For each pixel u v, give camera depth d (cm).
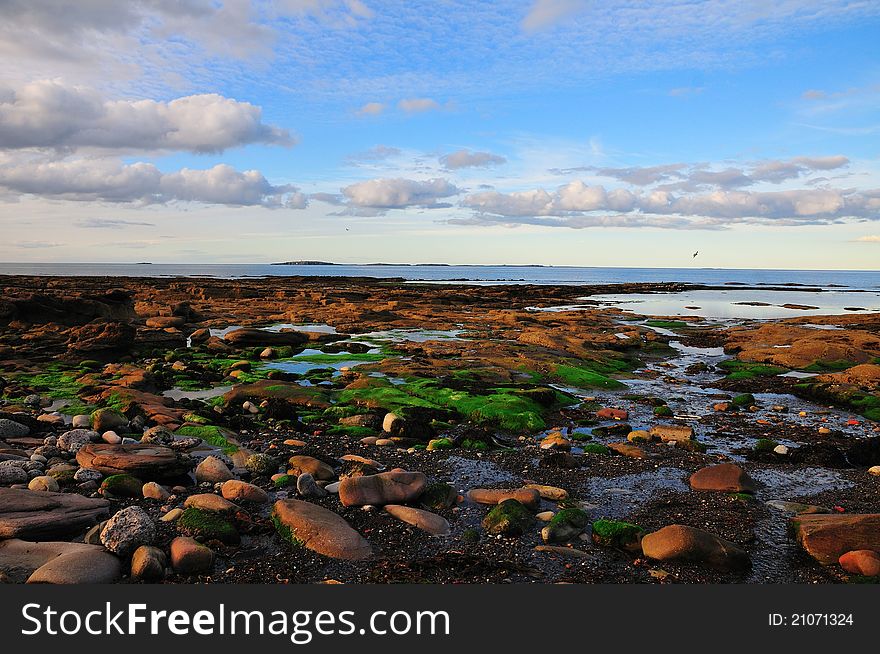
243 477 1221
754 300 9312
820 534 899
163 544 881
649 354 3372
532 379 2417
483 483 1232
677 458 1430
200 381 2331
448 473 1292
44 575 756
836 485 1250
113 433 1413
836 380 2431
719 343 3859
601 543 933
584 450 1484
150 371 2402
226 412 1795
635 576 845
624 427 1712
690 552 873
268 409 1797
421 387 2116
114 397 1838
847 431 1766
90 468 1166
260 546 910
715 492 1184
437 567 859
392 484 1088
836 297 10338
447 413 1792
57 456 1265
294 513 957
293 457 1267
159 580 807
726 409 2008
